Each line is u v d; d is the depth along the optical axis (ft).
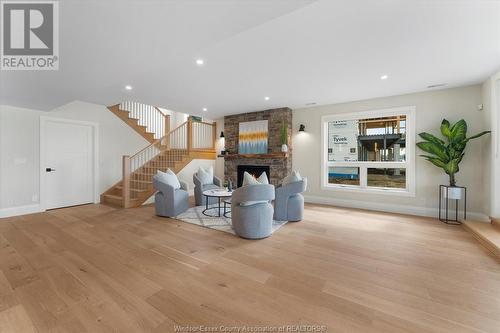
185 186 15.07
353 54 9.19
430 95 13.80
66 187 15.96
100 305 5.33
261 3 4.83
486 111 11.82
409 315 5.06
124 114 19.30
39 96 11.60
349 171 17.25
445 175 13.47
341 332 4.57
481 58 9.43
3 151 13.15
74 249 8.60
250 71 11.04
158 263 7.52
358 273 6.95
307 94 14.83
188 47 6.97
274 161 19.15
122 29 5.93
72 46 6.84
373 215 14.11
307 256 8.15
